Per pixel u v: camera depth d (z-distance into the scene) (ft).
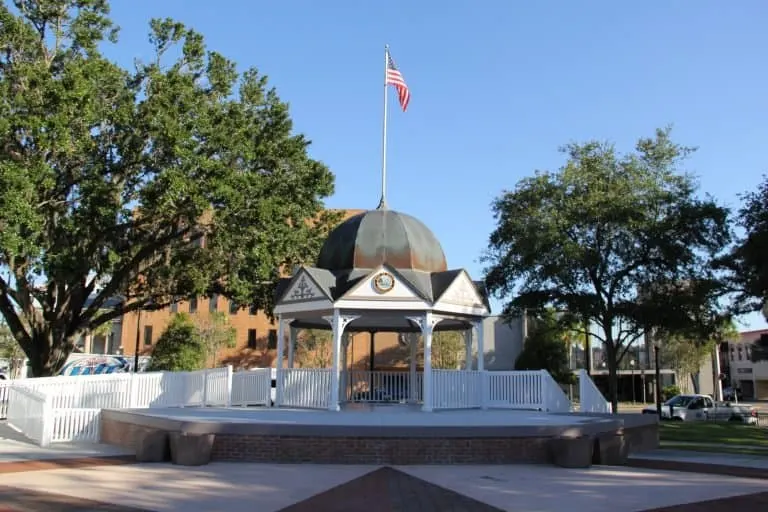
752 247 99.50
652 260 107.76
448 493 40.11
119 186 97.45
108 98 97.09
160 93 93.97
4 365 250.37
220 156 97.55
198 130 93.56
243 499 37.73
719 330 116.67
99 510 33.94
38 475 44.91
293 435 51.78
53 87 82.99
